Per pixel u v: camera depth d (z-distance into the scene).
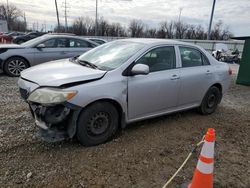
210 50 26.05
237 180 3.06
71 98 3.22
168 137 4.10
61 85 3.27
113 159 3.30
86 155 3.35
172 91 4.42
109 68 3.85
